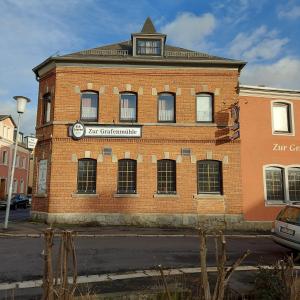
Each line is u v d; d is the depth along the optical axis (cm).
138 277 822
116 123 1888
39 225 1750
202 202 1856
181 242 1377
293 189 1961
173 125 1898
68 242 465
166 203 1847
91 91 1938
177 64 1942
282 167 1956
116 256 1078
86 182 1862
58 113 1898
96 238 1451
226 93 1942
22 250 1141
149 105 1919
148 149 1884
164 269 913
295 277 601
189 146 1892
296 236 1114
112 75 1936
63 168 1855
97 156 1867
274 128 1997
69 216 1819
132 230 1669
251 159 1927
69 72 1933
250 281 752
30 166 5922
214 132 1909
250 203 1888
